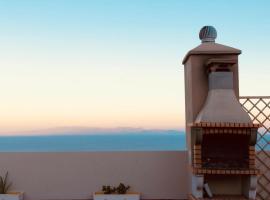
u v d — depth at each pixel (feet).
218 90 40.88
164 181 45.93
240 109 40.06
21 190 45.62
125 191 44.78
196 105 42.32
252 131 39.14
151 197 45.75
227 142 42.42
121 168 45.98
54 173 45.88
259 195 44.04
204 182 42.27
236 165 40.40
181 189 45.88
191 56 42.73
